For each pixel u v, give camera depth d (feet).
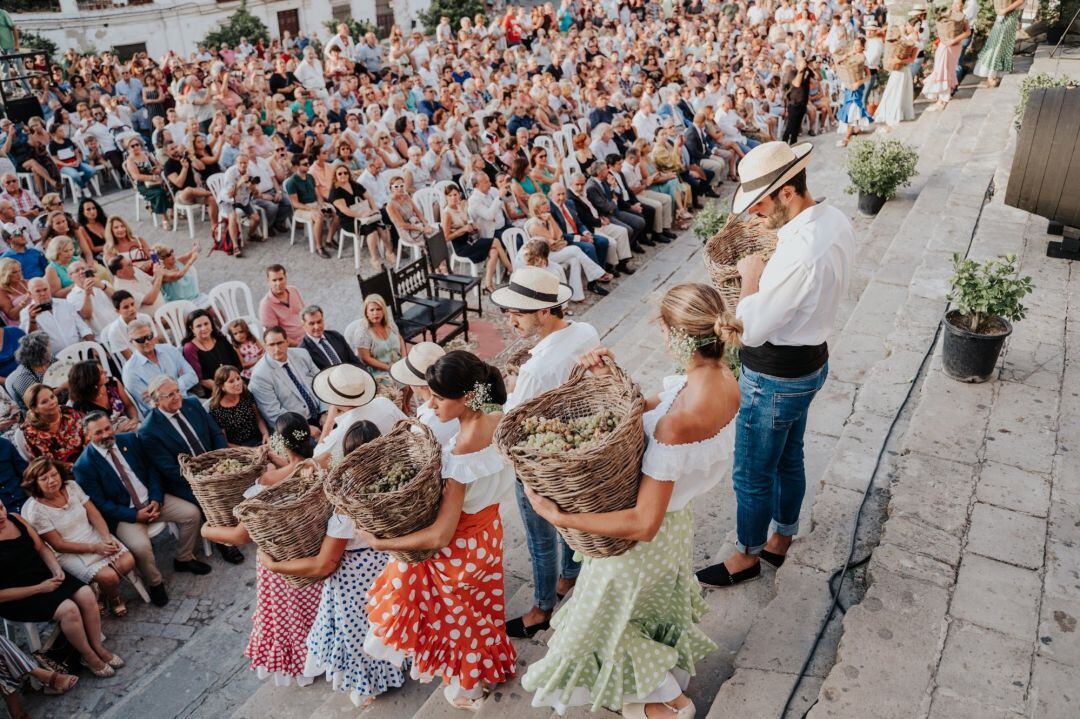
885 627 10.35
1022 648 9.98
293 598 14.01
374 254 34.78
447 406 10.02
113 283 27.78
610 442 7.69
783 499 11.89
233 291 27.07
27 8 71.72
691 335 8.00
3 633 17.90
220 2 83.66
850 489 13.58
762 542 11.77
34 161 41.37
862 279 23.94
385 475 10.36
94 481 17.92
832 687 9.54
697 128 43.98
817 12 72.28
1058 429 14.32
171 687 16.02
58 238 27.89
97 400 20.65
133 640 17.43
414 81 51.67
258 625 14.42
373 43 63.72
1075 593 10.81
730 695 9.90
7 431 21.11
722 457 8.46
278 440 14.71
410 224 33.94
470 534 10.54
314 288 33.55
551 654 9.37
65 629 16.21
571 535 8.53
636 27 75.00
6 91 49.39
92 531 17.63
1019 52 46.57
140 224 40.29
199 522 19.11
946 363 15.97
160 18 79.51
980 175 28.04
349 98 50.52
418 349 14.71
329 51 60.49
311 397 22.77
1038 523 12.12
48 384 21.17
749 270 10.48
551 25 78.23
